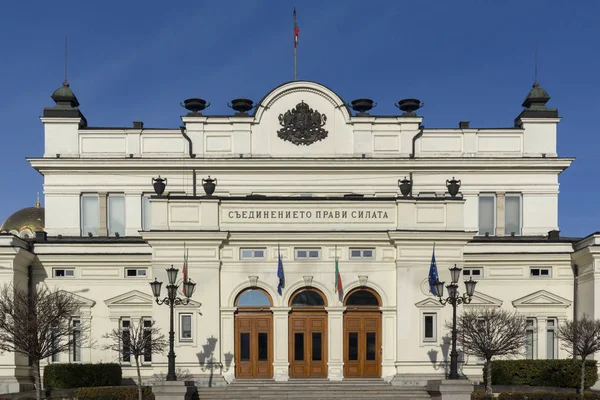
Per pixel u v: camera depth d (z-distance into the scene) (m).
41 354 41.09
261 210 45.53
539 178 56.22
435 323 44.44
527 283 50.66
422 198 45.53
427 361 43.94
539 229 55.84
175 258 44.44
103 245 50.09
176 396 37.59
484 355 42.81
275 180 55.72
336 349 44.34
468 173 55.97
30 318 41.19
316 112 55.97
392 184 55.56
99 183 55.72
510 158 55.53
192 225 45.03
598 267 47.41
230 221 45.44
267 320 44.81
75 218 55.38
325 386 42.47
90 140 56.16
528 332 50.19
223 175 55.75
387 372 44.25
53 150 55.88
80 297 49.47
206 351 43.81
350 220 45.56
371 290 45.22
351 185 55.69
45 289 46.53
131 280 49.88
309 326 44.84
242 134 55.81
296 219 45.53
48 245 49.94
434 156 55.75
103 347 48.97
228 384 43.12
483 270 50.81
